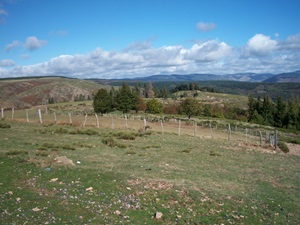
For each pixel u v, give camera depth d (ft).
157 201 41.98
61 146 78.79
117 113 327.06
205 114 380.17
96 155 73.15
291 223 40.47
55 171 52.54
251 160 89.25
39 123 134.10
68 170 53.47
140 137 118.32
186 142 115.34
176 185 49.24
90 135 111.14
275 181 63.82
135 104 357.41
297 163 94.17
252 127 274.77
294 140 178.60
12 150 65.36
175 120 259.60
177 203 41.96
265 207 45.32
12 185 44.52
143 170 59.62
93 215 35.91
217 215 39.63
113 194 43.52
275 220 40.68
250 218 40.09
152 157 77.56
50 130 111.45
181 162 74.23
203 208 41.19
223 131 207.31
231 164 78.84
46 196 41.06
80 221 33.81
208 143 119.14
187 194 45.50
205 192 47.75
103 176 51.01
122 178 50.75
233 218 39.29
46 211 35.86
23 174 50.08
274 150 119.85
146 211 38.55
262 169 76.28
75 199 40.73
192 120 280.31
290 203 48.88
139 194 44.19
